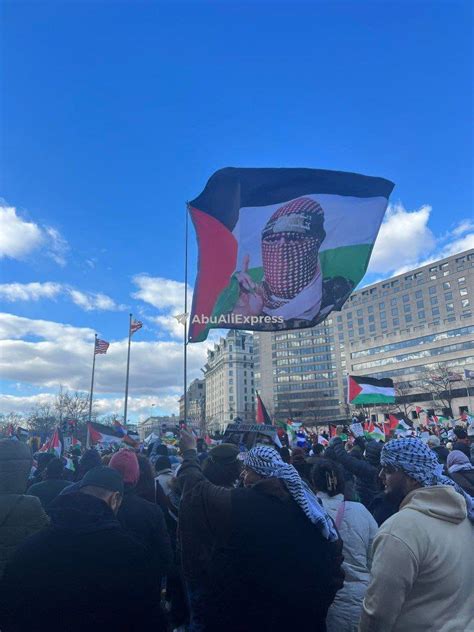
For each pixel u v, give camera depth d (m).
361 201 5.78
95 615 2.10
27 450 3.32
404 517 2.33
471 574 2.28
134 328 30.44
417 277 116.06
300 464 4.99
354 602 3.26
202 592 2.43
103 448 13.29
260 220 5.62
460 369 100.19
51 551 2.21
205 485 2.58
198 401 193.12
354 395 13.42
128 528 3.61
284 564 2.33
